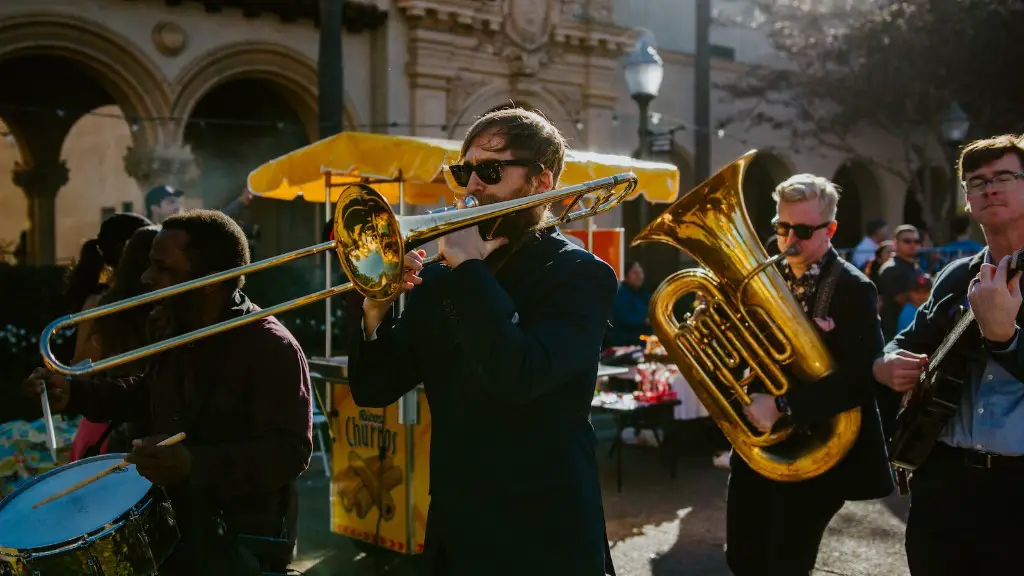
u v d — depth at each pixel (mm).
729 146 17859
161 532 2359
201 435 2541
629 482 6328
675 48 17375
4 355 9008
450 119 13352
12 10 9672
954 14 16656
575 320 1870
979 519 2586
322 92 7965
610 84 15297
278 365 2541
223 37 11484
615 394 6570
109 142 22672
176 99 11109
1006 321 2348
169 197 9000
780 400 3215
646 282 16828
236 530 2535
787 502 3191
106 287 4074
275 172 5727
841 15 17656
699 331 3322
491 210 1824
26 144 16062
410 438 4484
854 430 3096
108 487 2439
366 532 4711
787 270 3408
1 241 18719
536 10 14117
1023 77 16797
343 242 1872
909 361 2770
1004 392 2555
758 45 18703
